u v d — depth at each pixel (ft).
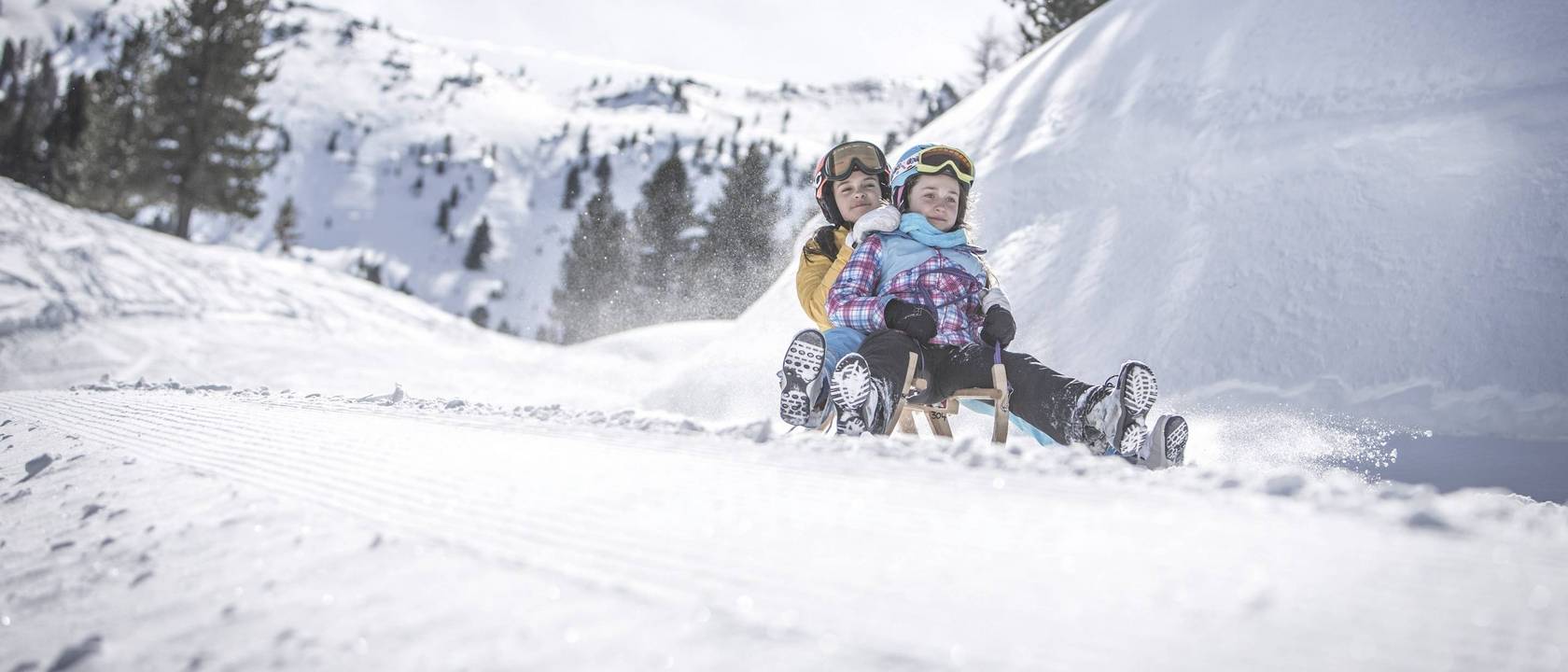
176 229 104.94
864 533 4.18
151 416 11.15
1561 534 4.14
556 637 2.81
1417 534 4.15
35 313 48.80
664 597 3.19
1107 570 3.54
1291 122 21.27
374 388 46.26
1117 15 28.37
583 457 6.65
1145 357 18.86
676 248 149.59
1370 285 17.54
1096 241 21.86
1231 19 24.58
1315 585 3.31
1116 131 23.98
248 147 107.14
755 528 4.29
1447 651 2.65
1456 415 15.14
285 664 2.71
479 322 320.29
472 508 4.81
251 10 106.22
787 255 82.58
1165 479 5.64
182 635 3.05
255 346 53.21
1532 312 15.88
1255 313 18.24
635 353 74.54
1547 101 18.62
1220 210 20.40
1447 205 17.89
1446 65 20.35
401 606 3.17
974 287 10.86
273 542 4.19
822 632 2.83
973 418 18.08
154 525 4.76
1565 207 16.85
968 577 3.46
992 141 26.99
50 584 3.83
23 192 63.77
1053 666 2.54
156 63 114.73
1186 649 2.68
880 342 9.75
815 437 7.51
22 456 8.52
